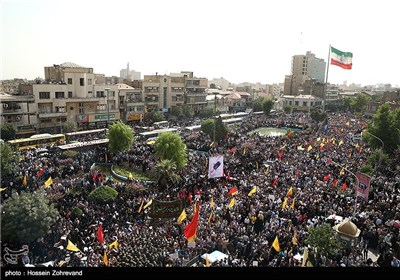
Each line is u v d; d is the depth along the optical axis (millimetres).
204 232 24328
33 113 67938
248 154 49719
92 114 78375
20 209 21922
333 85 167125
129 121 89312
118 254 20938
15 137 60719
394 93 125438
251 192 31016
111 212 27766
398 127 53406
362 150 53656
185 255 21406
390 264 20438
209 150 54469
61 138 57719
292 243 22625
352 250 22625
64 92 73625
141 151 51875
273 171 40219
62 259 20281
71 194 31688
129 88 91562
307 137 67000
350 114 125188
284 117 109062
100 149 52344
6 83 90625
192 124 86062
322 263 20750
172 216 26578
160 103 99812
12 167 37344
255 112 127500
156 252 20953
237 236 23594
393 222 25125
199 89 114750
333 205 28859
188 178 38656
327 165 43094
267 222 26312
